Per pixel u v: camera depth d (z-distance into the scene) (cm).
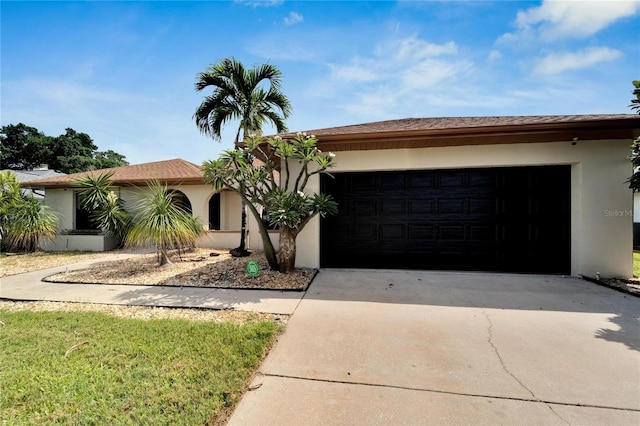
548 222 618
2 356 273
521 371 252
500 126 525
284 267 623
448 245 654
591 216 585
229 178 575
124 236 1105
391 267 677
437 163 639
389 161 661
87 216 1259
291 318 381
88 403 206
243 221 920
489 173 639
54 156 3516
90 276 642
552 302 436
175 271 675
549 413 200
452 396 220
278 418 197
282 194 568
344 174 702
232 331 331
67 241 1122
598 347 295
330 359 276
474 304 430
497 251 635
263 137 611
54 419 191
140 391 220
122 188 1216
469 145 627
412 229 670
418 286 529
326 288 522
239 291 509
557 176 616
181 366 255
